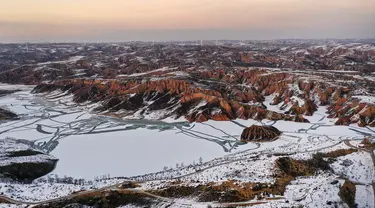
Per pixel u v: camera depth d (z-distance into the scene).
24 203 101.81
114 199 104.25
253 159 137.88
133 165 147.00
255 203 96.31
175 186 109.12
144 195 105.38
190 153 160.00
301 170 123.31
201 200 100.19
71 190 112.19
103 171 141.38
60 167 146.62
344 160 137.12
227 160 144.12
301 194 101.56
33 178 135.75
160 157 156.00
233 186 105.12
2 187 112.19
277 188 104.94
